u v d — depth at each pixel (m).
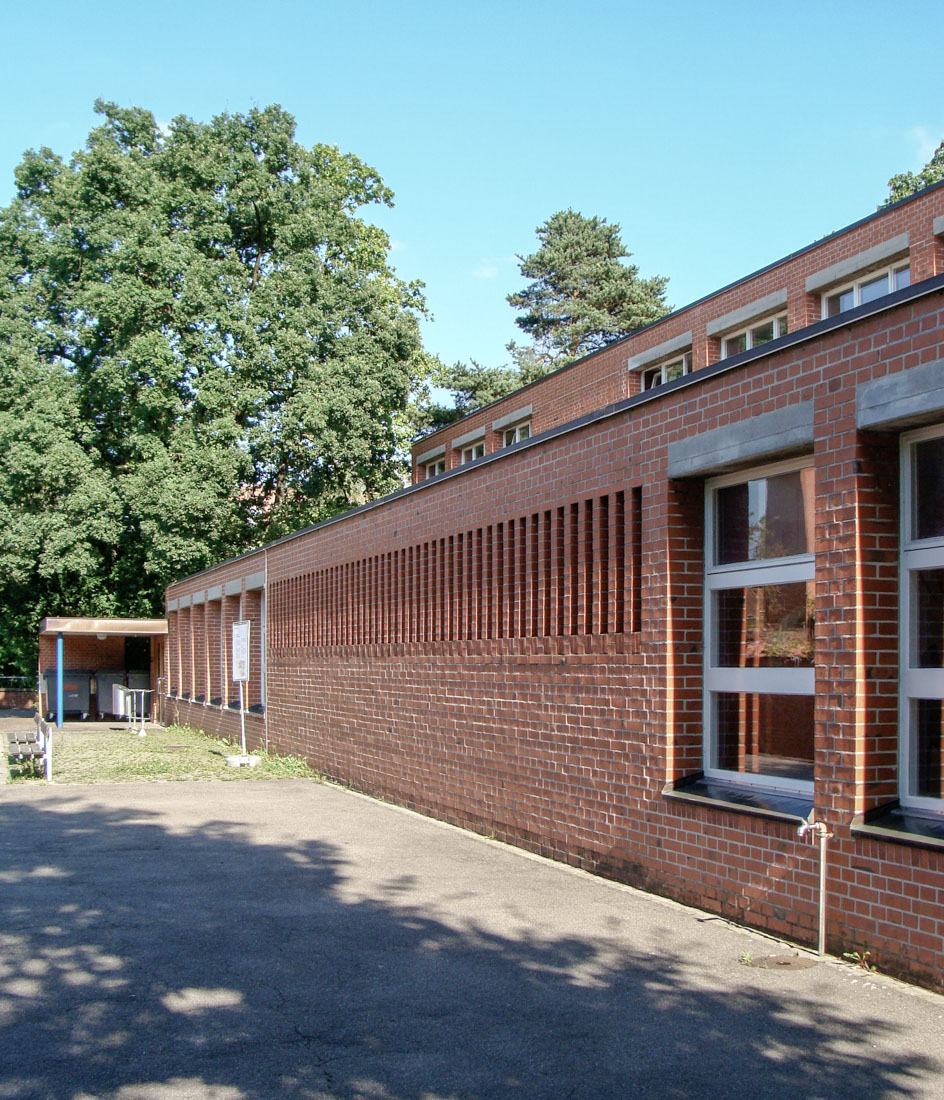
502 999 6.08
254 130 36.50
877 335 6.69
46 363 37.06
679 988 6.25
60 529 34.22
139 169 34.56
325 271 36.88
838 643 6.91
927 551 6.70
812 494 7.70
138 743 24.83
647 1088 4.85
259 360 33.59
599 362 23.64
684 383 8.45
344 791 15.74
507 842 11.12
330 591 17.39
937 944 6.06
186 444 33.19
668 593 8.66
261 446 33.88
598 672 9.58
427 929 7.61
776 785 7.93
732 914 7.75
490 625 11.70
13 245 38.53
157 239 33.12
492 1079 4.96
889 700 6.82
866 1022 5.65
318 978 6.50
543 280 52.06
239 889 8.91
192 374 34.03
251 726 22.42
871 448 6.88
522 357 50.56
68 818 12.77
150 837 11.45
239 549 36.41
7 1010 5.91
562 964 6.74
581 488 9.95
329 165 41.47
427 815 13.16
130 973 6.60
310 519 36.31
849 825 6.71
